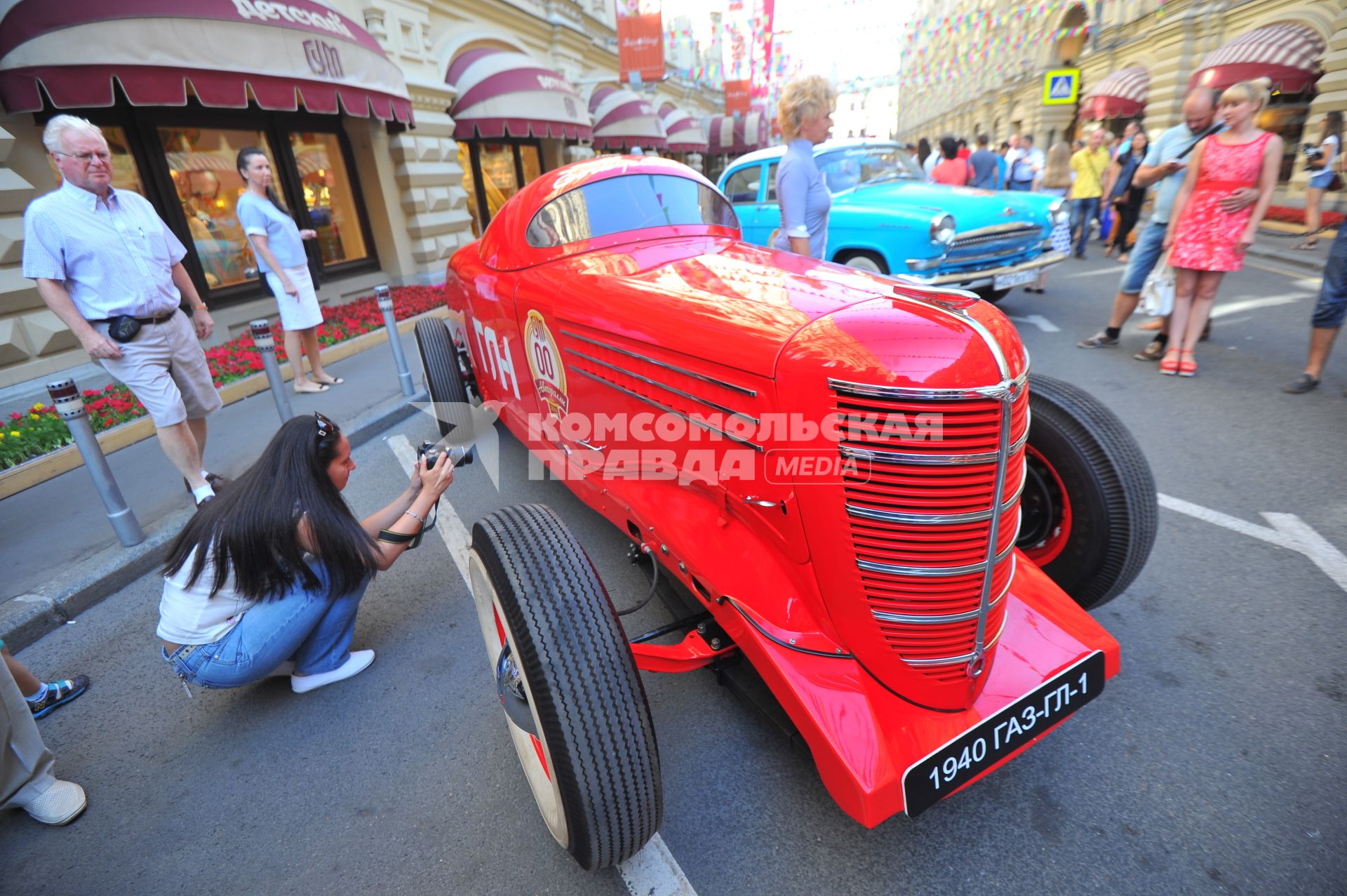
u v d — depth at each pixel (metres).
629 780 1.42
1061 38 18.69
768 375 1.50
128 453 4.56
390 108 7.55
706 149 22.98
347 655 2.45
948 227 5.14
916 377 1.33
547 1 13.37
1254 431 3.69
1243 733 1.90
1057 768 1.84
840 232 5.76
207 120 7.00
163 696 2.43
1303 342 5.04
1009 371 1.39
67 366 5.34
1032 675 1.63
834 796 1.45
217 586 2.04
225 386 5.45
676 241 2.73
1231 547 2.73
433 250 9.91
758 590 1.66
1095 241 11.16
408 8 9.13
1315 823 1.63
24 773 1.89
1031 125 20.08
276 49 6.06
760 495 1.64
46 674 2.57
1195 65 13.14
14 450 4.14
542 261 2.75
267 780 2.02
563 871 1.68
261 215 4.98
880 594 1.49
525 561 1.55
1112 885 1.53
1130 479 1.96
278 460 2.10
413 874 1.69
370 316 7.83
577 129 11.70
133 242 3.14
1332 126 7.79
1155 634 2.31
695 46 27.92
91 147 2.94
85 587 2.95
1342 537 2.74
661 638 2.44
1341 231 3.77
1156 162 4.68
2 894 1.72
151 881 1.73
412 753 2.09
